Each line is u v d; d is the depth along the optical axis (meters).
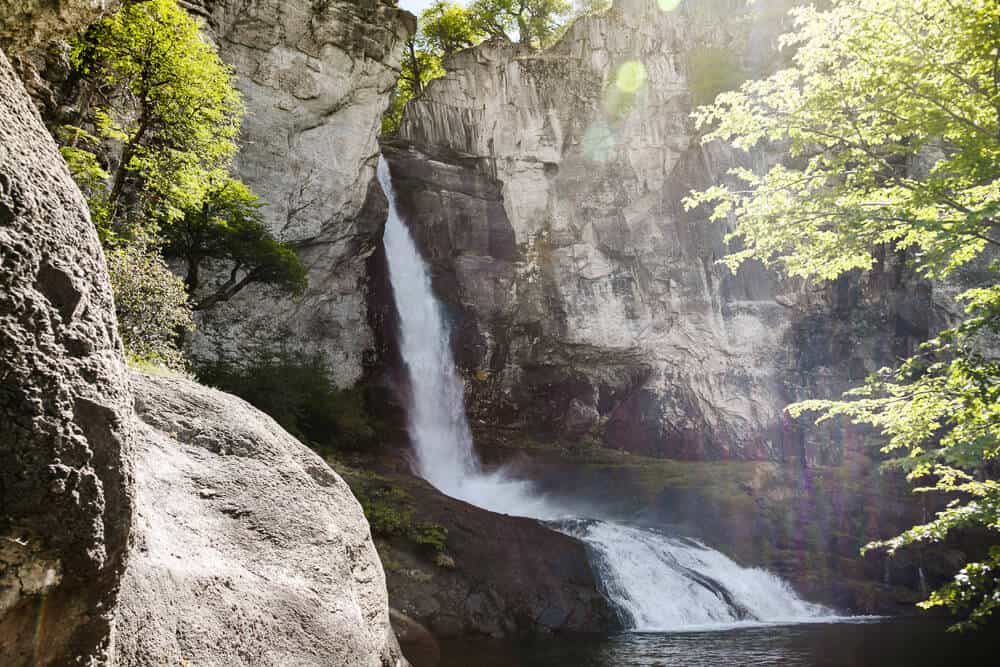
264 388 22.81
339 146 28.27
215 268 24.89
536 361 35.84
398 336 32.38
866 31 9.74
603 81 37.34
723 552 23.80
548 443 35.88
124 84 16.42
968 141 9.26
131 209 15.83
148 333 12.56
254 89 25.97
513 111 36.62
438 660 13.03
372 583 5.43
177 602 3.47
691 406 36.09
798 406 10.68
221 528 4.38
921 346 9.56
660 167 36.62
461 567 17.45
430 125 36.06
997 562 9.11
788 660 13.52
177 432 4.92
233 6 25.50
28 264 2.23
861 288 33.22
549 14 46.28
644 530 24.09
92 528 2.29
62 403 2.24
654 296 35.81
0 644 2.06
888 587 23.09
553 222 36.03
